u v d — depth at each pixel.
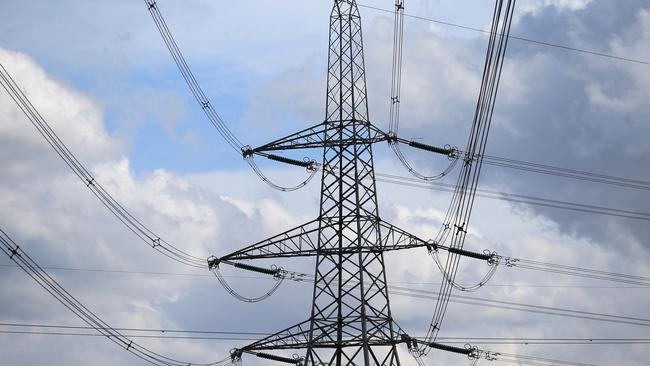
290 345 79.81
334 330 80.00
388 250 82.38
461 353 84.94
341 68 88.94
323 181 85.12
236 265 86.12
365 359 77.75
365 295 80.62
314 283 81.31
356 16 91.00
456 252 81.81
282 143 87.88
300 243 82.88
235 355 81.25
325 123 87.31
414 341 79.81
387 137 86.56
